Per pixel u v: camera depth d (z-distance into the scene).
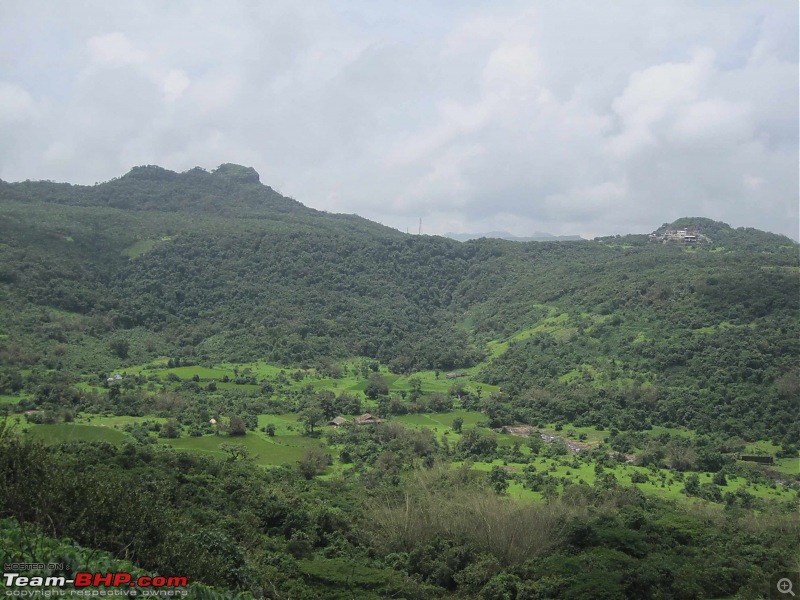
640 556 53.41
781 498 73.75
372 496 66.62
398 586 46.97
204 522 49.28
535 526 56.25
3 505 27.33
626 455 90.75
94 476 32.50
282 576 43.84
